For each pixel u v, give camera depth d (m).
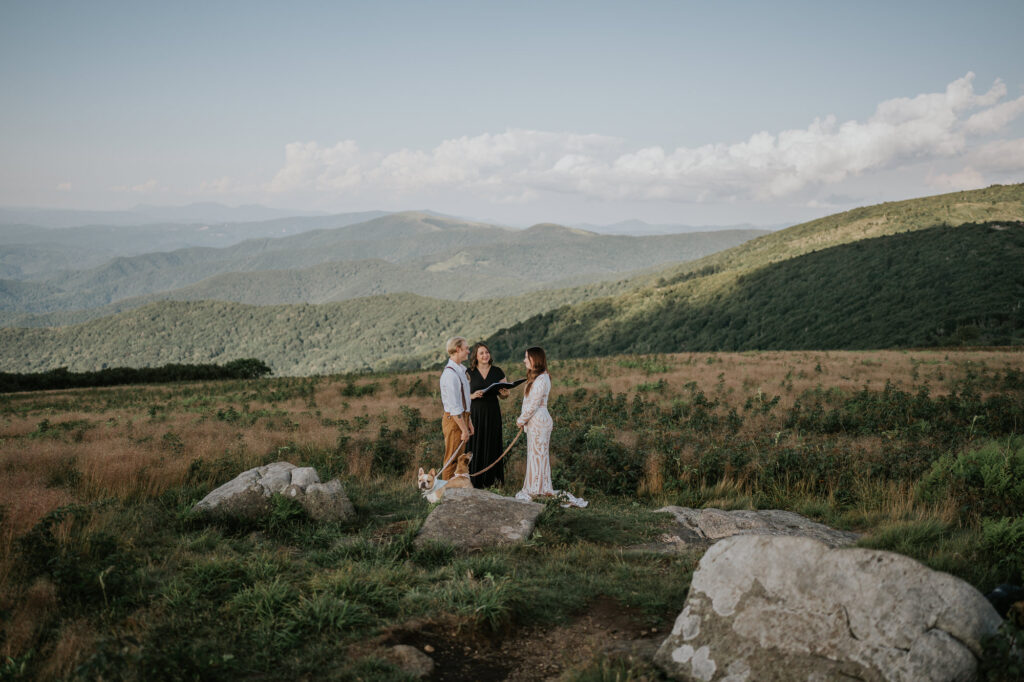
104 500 6.10
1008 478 6.15
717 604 3.15
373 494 7.52
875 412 13.07
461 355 7.14
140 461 8.09
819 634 2.81
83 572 3.97
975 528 5.36
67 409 22.47
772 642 2.88
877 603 2.78
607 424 12.28
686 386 19.03
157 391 30.00
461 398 7.03
